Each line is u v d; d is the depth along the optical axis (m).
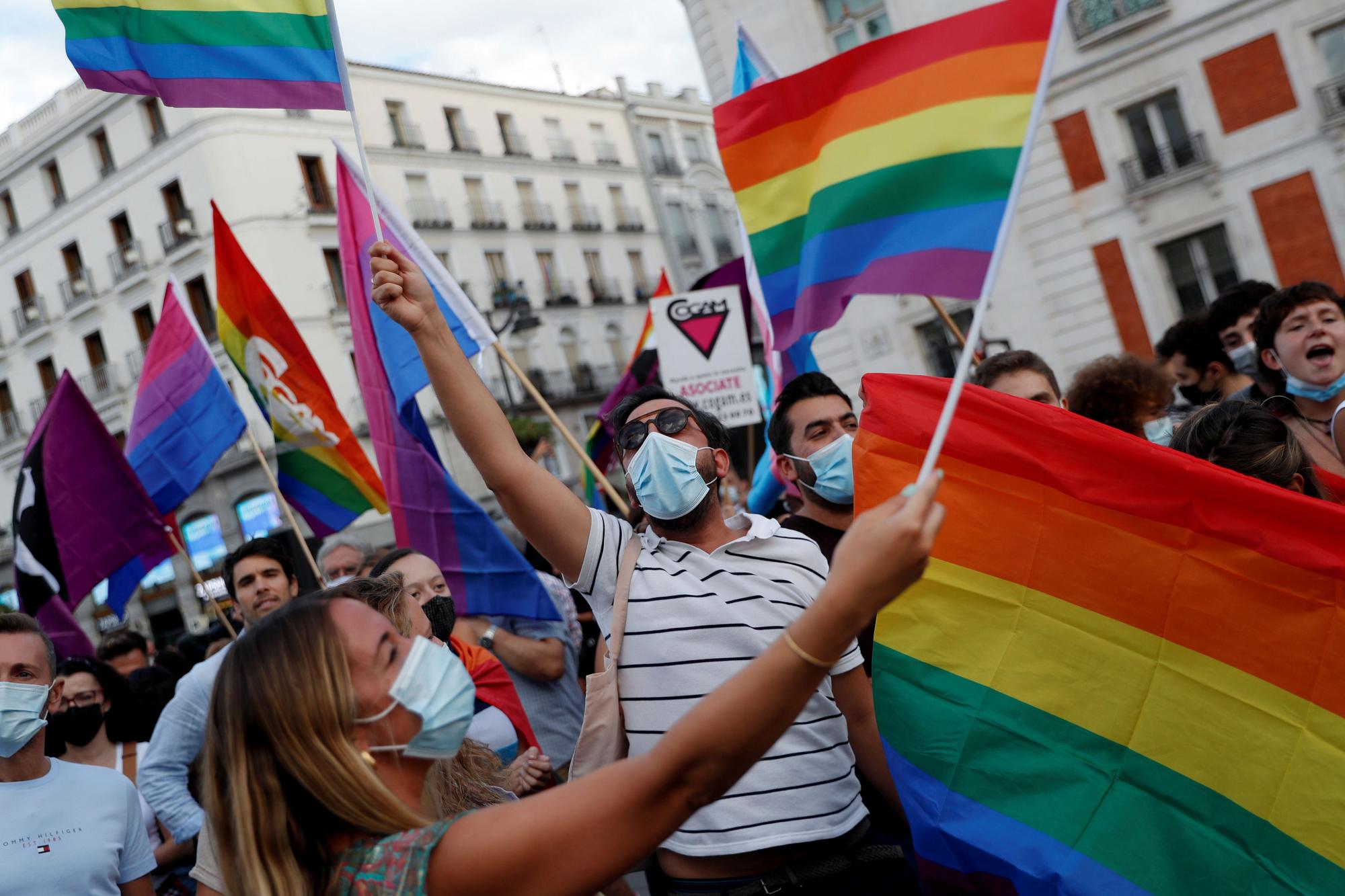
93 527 6.29
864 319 22.00
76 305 37.00
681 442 3.00
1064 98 20.89
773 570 2.95
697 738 1.57
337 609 1.91
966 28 3.38
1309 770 2.65
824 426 3.73
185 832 4.29
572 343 42.34
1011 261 21.36
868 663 3.36
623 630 2.89
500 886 1.64
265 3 3.58
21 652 3.32
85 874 3.31
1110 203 20.58
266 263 33.78
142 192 35.31
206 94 3.56
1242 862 2.66
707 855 2.74
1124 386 4.83
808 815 2.78
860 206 3.44
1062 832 2.70
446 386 2.73
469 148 40.75
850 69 3.60
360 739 1.85
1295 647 2.69
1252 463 3.20
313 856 1.79
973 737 2.79
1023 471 2.90
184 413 6.74
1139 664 2.78
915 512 1.49
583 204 44.22
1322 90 18.86
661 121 48.12
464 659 4.29
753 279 5.22
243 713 1.82
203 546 34.22
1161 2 19.80
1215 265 20.14
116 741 5.05
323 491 6.62
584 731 2.87
